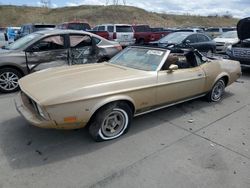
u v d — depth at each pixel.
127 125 3.74
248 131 4.09
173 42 10.13
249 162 3.18
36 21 53.75
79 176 2.79
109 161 3.09
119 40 15.20
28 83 3.55
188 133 3.94
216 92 5.57
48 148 3.34
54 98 2.95
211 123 4.38
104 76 3.61
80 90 3.09
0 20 51.88
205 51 11.30
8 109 4.75
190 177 2.83
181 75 4.31
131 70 3.97
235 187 2.69
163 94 4.06
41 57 6.14
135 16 53.88
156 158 3.19
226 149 3.48
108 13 52.59
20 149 3.30
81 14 54.44
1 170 2.85
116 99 3.38
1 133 3.73
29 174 2.79
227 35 14.17
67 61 6.56
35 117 3.15
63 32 6.48
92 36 7.04
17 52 5.88
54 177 2.76
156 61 4.14
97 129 3.39
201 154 3.33
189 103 5.43
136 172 2.89
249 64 8.43
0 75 5.74
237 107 5.29
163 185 2.68
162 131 3.98
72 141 3.54
